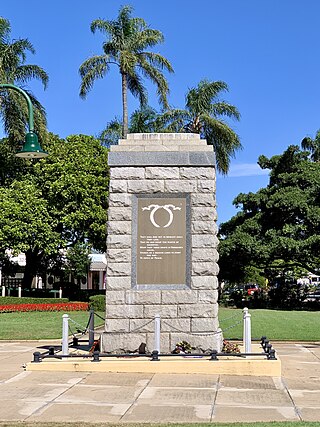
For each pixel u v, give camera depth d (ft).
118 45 125.08
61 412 28.81
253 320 81.97
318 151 169.07
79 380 37.14
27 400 31.40
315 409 29.76
